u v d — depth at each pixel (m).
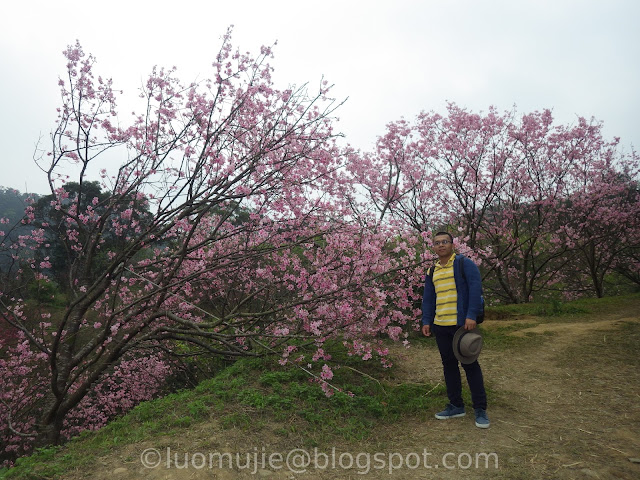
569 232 12.62
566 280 15.82
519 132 11.46
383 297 4.96
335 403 4.21
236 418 3.71
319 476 2.96
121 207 7.09
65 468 3.03
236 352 6.11
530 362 5.90
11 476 2.96
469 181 11.54
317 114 6.63
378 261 5.46
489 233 12.41
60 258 11.05
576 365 5.53
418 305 6.85
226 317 5.71
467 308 3.82
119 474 2.91
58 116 6.22
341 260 5.41
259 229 6.05
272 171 5.84
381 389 4.74
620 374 5.00
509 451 3.25
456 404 4.00
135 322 8.04
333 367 5.31
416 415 4.12
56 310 10.97
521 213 12.37
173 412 3.92
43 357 8.21
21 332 8.31
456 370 4.01
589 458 3.04
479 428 3.72
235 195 5.72
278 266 6.44
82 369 6.54
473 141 11.34
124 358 9.47
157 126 6.40
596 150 12.80
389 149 8.98
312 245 6.00
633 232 13.98
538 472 2.89
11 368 8.70
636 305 10.11
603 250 14.13
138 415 3.98
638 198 13.30
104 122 6.26
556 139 12.20
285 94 6.31
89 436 3.83
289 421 3.77
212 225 8.51
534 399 4.50
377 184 9.66
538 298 15.38
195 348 9.52
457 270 3.88
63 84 6.13
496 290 13.82
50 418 6.65
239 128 6.36
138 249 6.46
